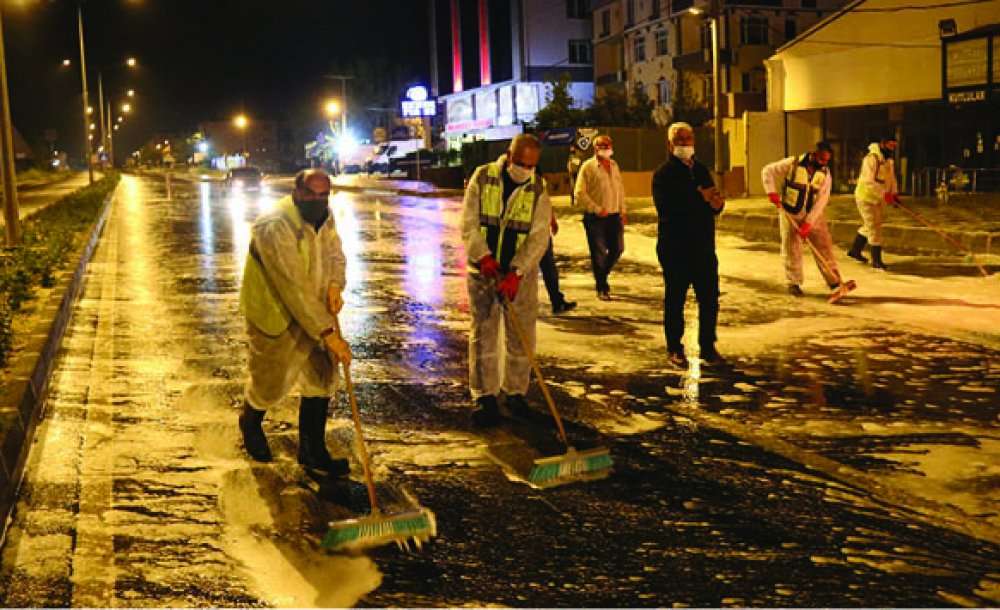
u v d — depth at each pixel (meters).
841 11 31.20
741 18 46.88
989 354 8.38
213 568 4.29
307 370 5.38
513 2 66.06
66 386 7.55
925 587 4.05
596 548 4.46
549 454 5.85
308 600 3.99
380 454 5.87
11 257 12.87
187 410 6.85
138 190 50.28
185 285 13.27
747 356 8.47
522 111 66.25
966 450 5.85
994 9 26.55
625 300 11.65
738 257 15.42
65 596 4.00
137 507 5.00
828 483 5.30
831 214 20.94
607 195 11.35
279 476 5.46
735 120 36.75
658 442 6.07
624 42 57.75
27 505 5.03
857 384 7.46
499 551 4.45
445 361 8.45
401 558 4.39
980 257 14.59
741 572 4.20
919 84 29.00
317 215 5.24
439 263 15.59
